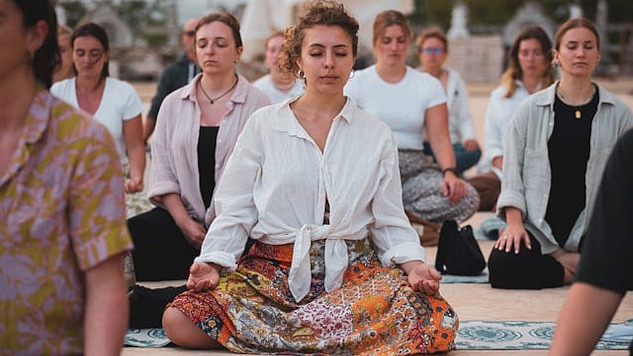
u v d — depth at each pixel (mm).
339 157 5410
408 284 5277
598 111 7023
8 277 3057
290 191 5367
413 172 8859
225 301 5211
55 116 3096
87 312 3117
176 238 7285
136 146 8383
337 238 5359
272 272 5371
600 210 3363
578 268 3379
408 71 8836
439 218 8836
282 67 5699
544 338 5648
